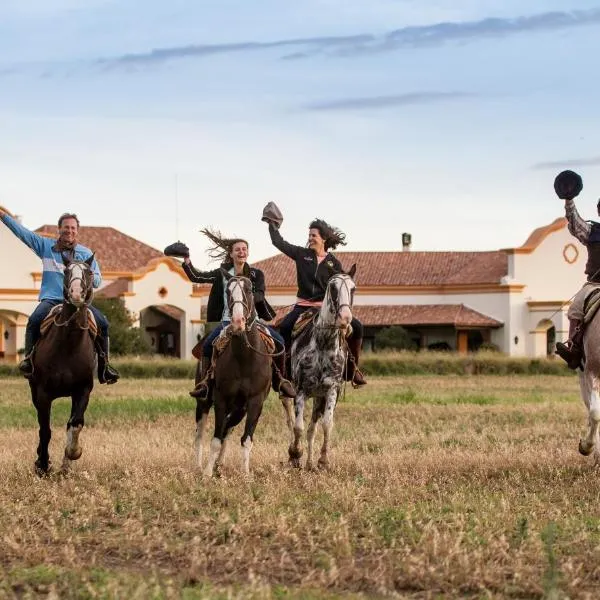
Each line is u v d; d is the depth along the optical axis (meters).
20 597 9.46
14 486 14.52
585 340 15.46
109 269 69.94
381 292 71.19
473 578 9.69
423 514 12.22
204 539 11.34
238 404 15.29
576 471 15.82
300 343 16.36
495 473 15.99
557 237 68.81
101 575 9.87
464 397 34.19
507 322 68.38
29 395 35.91
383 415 27.00
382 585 9.66
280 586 9.72
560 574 9.76
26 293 60.84
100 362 15.94
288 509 12.45
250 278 15.70
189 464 16.67
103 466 16.55
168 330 71.06
